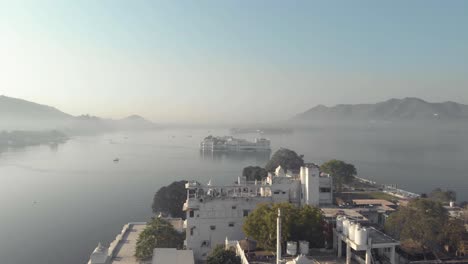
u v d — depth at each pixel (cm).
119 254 9275
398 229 8081
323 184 10681
